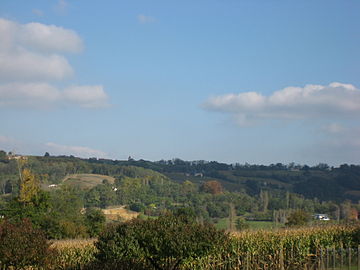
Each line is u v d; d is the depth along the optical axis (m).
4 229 22.28
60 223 55.31
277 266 25.91
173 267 24.25
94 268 29.56
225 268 27.47
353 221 35.84
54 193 75.38
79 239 47.72
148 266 26.91
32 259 21.97
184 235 22.42
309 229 32.69
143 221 24.86
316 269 24.61
